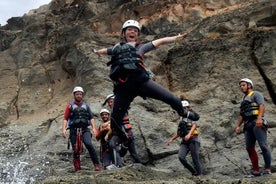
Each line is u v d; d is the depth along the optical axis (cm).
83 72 1806
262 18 1739
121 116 571
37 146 1460
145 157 1352
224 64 1611
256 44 1611
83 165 1340
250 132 900
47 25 2423
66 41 2072
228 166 1254
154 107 1526
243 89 930
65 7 2802
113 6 2739
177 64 1716
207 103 1497
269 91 1495
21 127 1666
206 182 757
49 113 1797
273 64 1550
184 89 1634
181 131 1088
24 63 2305
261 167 1202
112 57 557
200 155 1305
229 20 1816
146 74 547
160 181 731
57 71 2102
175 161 1311
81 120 1060
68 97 1897
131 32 574
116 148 1035
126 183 727
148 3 2453
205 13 2214
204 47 1691
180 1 2356
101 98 1639
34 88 2088
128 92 552
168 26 2152
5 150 1505
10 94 2081
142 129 1414
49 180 761
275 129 1316
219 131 1371
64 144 1430
